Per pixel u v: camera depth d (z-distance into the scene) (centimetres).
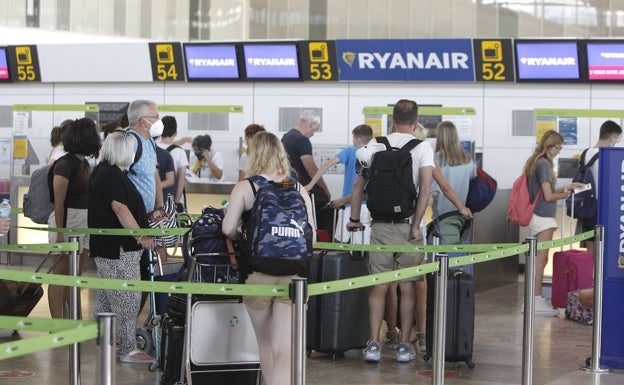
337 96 1381
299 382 452
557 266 1029
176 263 791
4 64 1505
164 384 644
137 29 1736
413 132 746
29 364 725
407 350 754
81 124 794
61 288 796
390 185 711
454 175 876
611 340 741
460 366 750
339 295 750
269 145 567
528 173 1019
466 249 698
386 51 1339
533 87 1320
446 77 1328
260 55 1389
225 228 557
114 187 703
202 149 1379
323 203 1034
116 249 701
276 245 533
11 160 1405
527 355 637
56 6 1731
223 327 600
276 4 1669
